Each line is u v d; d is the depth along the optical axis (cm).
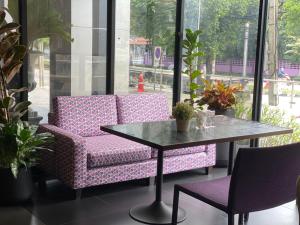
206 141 276
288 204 366
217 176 442
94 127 421
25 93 409
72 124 407
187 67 503
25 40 401
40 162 393
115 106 440
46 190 380
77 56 454
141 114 453
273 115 455
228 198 233
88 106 420
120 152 368
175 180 425
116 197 369
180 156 413
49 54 430
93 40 465
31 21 410
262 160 226
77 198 359
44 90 431
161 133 298
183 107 302
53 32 430
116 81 489
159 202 330
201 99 461
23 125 340
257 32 431
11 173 335
